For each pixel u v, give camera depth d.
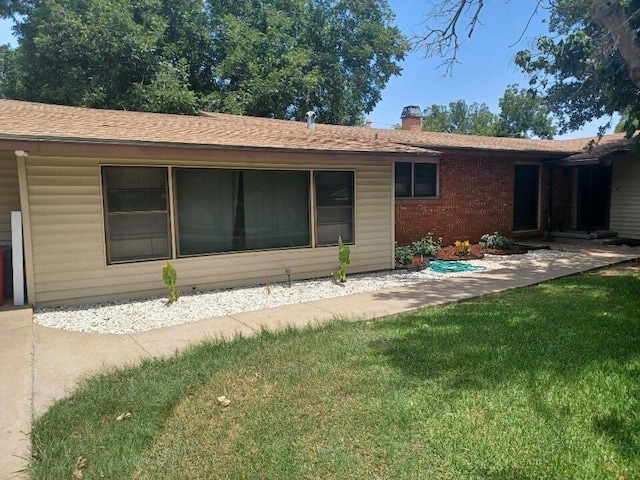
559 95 13.06
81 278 6.57
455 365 3.96
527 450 2.66
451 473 2.48
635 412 3.07
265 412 3.22
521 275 8.52
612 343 4.46
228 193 7.66
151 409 3.30
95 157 6.46
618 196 13.88
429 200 11.95
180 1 20.31
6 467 2.59
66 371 4.08
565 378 3.62
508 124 37.66
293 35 23.47
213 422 3.12
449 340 4.64
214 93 19.66
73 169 6.37
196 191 7.36
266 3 23.33
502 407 3.17
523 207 14.38
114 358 4.42
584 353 4.19
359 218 8.98
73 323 5.70
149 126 7.78
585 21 9.64
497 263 10.14
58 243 6.38
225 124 9.68
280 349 4.52
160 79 18.00
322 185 8.55
